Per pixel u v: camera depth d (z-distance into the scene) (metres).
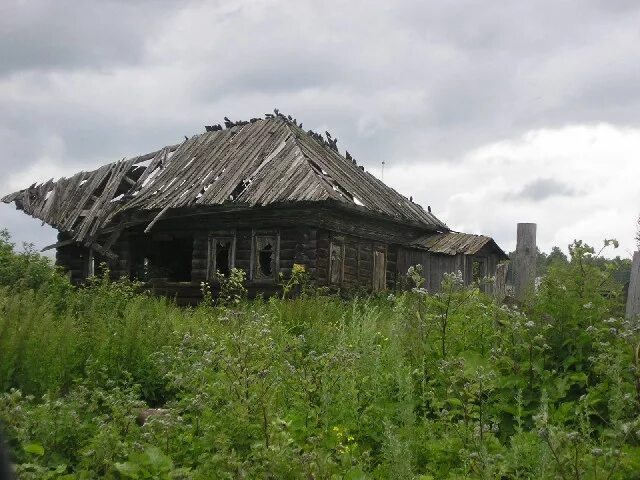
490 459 4.53
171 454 4.96
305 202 18.97
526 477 4.69
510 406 5.76
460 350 6.75
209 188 20.77
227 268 21.06
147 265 23.86
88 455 4.75
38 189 26.11
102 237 23.86
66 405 5.42
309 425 5.39
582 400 5.41
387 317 10.81
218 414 5.11
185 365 6.99
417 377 6.29
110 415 5.52
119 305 11.48
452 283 6.93
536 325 6.52
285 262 19.75
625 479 4.42
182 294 20.88
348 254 21.05
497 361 6.16
